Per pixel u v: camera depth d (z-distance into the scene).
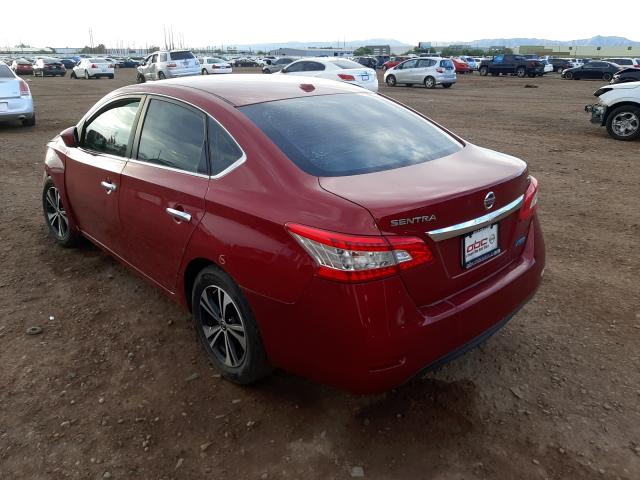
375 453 2.66
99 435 2.79
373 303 2.34
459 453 2.66
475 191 2.60
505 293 2.83
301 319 2.51
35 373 3.29
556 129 12.82
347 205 2.41
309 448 2.70
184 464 2.62
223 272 2.92
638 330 3.71
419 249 2.41
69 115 15.50
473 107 18.05
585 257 4.98
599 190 7.27
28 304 4.10
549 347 3.52
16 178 7.91
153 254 3.51
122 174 3.70
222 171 2.97
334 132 3.10
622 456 2.63
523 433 2.79
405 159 3.00
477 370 3.29
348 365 2.43
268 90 3.46
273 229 2.56
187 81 3.70
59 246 5.21
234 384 3.18
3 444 2.73
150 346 3.57
